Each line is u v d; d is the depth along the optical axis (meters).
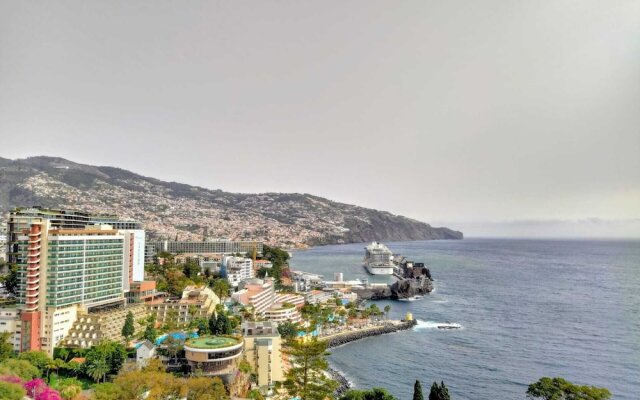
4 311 163.25
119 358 148.62
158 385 115.19
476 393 169.00
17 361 128.88
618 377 186.38
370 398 136.12
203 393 118.38
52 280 165.75
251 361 158.88
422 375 189.50
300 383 135.00
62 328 167.00
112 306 198.88
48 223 169.38
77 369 146.50
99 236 191.50
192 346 146.00
